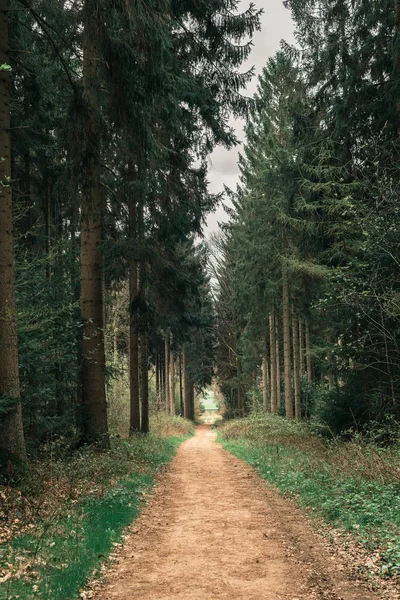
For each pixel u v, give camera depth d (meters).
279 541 7.48
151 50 11.09
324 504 8.97
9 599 4.64
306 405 27.03
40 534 6.82
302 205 16.64
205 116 16.06
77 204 14.76
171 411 48.12
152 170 16.25
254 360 34.16
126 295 35.81
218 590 5.46
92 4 11.20
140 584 5.69
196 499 11.07
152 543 7.45
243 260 29.41
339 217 15.25
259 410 34.81
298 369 27.02
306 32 16.78
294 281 21.55
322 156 15.50
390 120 14.78
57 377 15.36
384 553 6.23
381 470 10.12
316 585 5.57
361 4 15.62
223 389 49.72
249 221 28.52
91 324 14.94
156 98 13.37
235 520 8.95
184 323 24.64
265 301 25.78
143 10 10.34
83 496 9.37
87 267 15.11
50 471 10.23
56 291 15.71
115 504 9.03
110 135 14.29
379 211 12.84
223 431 35.34
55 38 13.14
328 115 16.23
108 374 21.36
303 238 17.66
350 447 12.49
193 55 15.04
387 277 12.89
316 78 16.81
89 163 12.18
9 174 9.98
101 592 5.45
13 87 14.75
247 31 14.35
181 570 6.18
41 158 17.98
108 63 11.96
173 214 18.53
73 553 6.17
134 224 18.03
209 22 14.19
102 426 14.77
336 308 14.77
